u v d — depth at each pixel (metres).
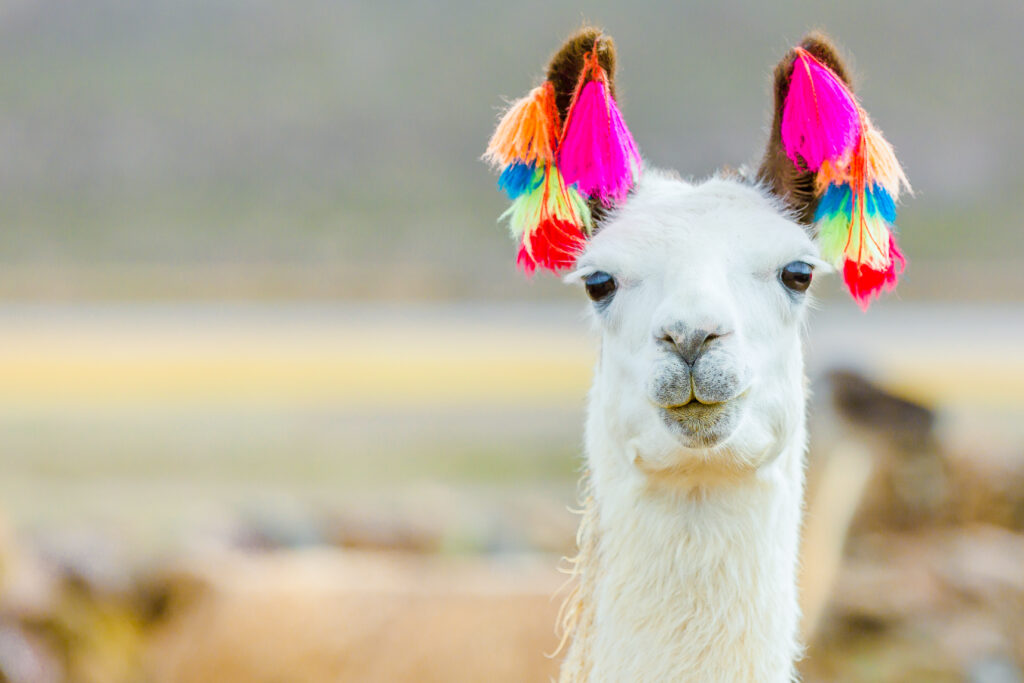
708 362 6.81
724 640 7.27
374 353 61.94
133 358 60.03
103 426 39.34
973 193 191.75
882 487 19.05
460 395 46.00
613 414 7.52
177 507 26.86
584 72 7.33
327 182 198.75
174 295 106.94
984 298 95.81
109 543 19.05
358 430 38.34
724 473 7.25
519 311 91.75
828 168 7.24
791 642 7.59
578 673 7.76
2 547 16.00
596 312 7.71
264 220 175.50
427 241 159.25
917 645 17.20
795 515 7.69
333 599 14.57
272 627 14.38
